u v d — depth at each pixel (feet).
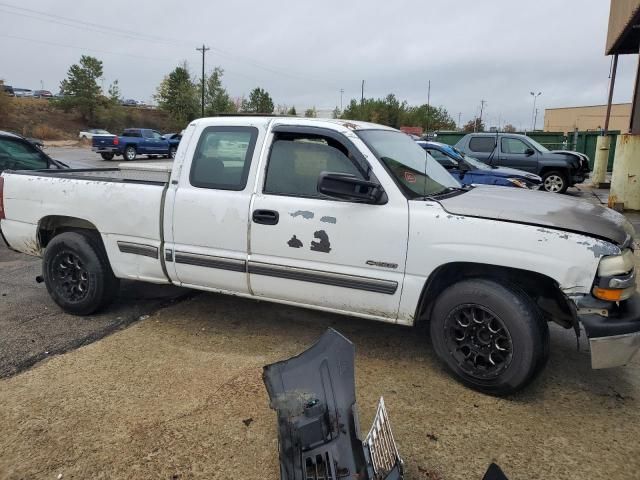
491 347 10.82
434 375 11.96
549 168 47.96
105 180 14.57
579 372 12.31
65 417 10.10
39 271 20.29
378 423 8.29
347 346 9.25
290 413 8.35
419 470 8.71
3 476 8.48
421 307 11.41
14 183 15.85
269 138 12.61
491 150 49.80
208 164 13.21
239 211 12.60
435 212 10.97
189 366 12.21
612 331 9.68
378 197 11.31
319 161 12.12
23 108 190.90
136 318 15.23
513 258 10.30
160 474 8.59
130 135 98.43
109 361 12.41
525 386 10.69
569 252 9.93
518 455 9.14
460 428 9.89
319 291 12.13
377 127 13.75
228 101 205.57
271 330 14.39
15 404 10.51
